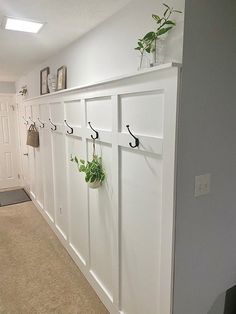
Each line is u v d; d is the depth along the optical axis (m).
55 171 3.04
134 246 1.64
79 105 2.23
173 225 1.31
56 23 1.88
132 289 1.71
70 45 2.43
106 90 1.77
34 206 4.21
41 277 2.42
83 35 2.16
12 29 2.00
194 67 1.24
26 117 4.25
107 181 1.88
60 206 2.99
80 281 2.36
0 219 3.70
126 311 1.80
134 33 1.53
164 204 1.34
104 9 1.64
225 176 1.48
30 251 2.86
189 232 1.38
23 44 2.44
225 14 1.30
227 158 1.46
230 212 1.55
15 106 5.18
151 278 1.51
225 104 1.39
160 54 1.33
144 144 1.43
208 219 1.45
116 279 1.86
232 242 1.60
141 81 1.41
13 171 5.40
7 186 5.37
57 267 2.57
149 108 1.39
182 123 1.24
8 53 2.79
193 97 1.26
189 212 1.36
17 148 5.35
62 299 2.13
